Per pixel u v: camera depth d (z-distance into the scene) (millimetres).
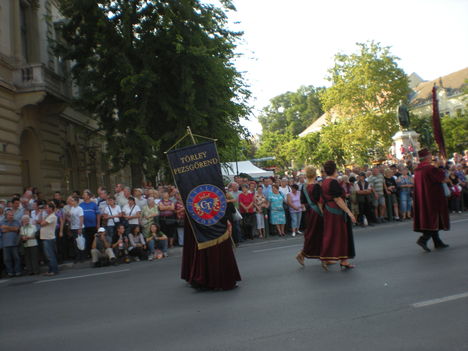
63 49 18141
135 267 10125
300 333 4094
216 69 16781
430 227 7969
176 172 6680
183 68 16422
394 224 14242
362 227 14266
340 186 7109
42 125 18219
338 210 7117
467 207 16391
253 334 4180
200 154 6785
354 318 4418
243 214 14008
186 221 6930
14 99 16172
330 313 4652
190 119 16609
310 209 7605
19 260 10961
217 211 6559
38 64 16344
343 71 44250
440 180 7980
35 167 17750
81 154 22312
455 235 9719
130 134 16500
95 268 10891
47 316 5715
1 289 8758
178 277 7910
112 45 16625
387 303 4863
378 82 42188
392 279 6020
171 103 17016
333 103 44281
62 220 11867
